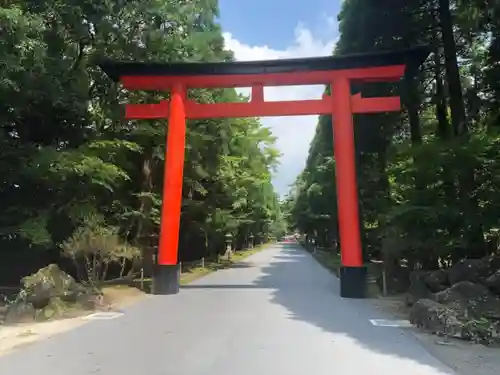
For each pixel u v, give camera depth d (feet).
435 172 45.34
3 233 49.37
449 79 53.62
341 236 52.49
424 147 45.57
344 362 23.90
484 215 43.32
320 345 27.73
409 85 62.03
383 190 70.18
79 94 53.72
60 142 58.13
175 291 54.70
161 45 61.52
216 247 119.44
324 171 91.61
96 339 29.66
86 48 59.16
